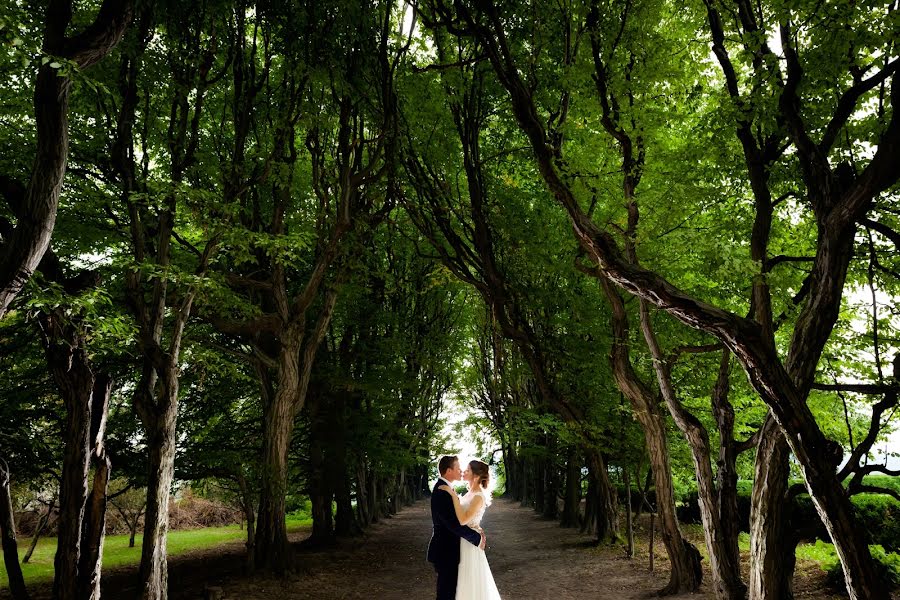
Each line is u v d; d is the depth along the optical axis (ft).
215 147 40.68
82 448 19.74
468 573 19.60
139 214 31.63
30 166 31.96
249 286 42.73
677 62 29.27
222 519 94.89
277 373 44.39
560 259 42.60
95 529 19.99
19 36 14.57
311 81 34.58
